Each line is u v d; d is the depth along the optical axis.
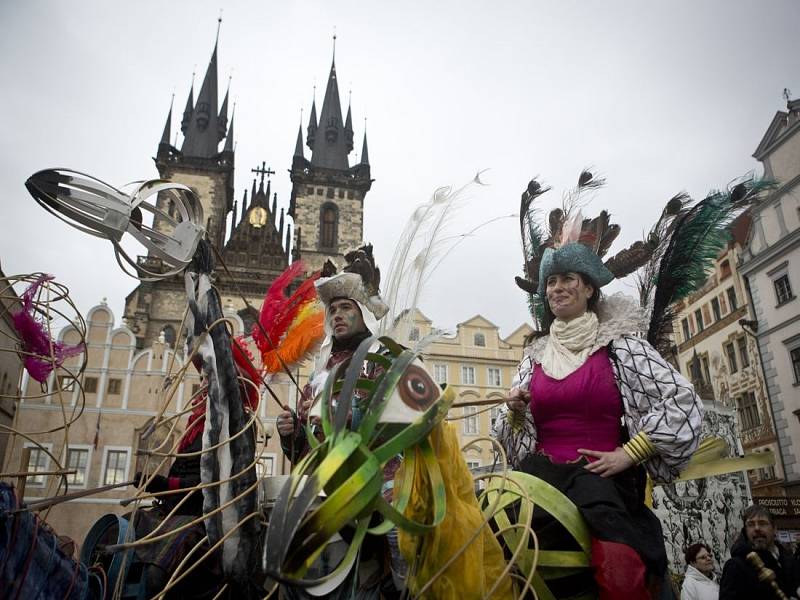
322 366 3.51
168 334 45.84
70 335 26.77
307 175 56.41
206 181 54.94
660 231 3.64
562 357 3.21
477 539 2.31
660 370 2.95
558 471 2.83
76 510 24.20
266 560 1.71
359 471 1.89
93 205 3.00
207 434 2.96
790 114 27.34
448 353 32.12
